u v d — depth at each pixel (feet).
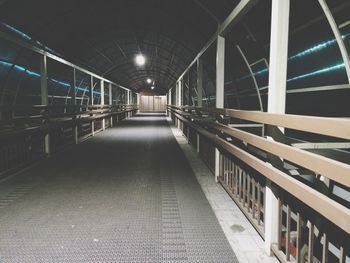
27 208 12.12
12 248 8.84
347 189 8.87
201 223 10.76
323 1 9.63
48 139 23.30
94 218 11.10
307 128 5.59
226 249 8.91
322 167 5.07
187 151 26.73
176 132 43.19
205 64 27.45
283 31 7.70
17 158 19.39
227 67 23.03
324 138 12.09
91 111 36.29
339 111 11.48
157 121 68.08
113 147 28.91
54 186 15.30
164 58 45.57
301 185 6.03
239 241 9.42
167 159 22.90
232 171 13.64
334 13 9.62
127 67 59.47
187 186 15.49
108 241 9.30
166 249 8.85
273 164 7.85
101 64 44.34
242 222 10.87
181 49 32.94
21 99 26.27
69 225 10.47
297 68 13.89
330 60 11.54
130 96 93.45
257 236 9.77
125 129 47.93
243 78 21.38
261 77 18.21
